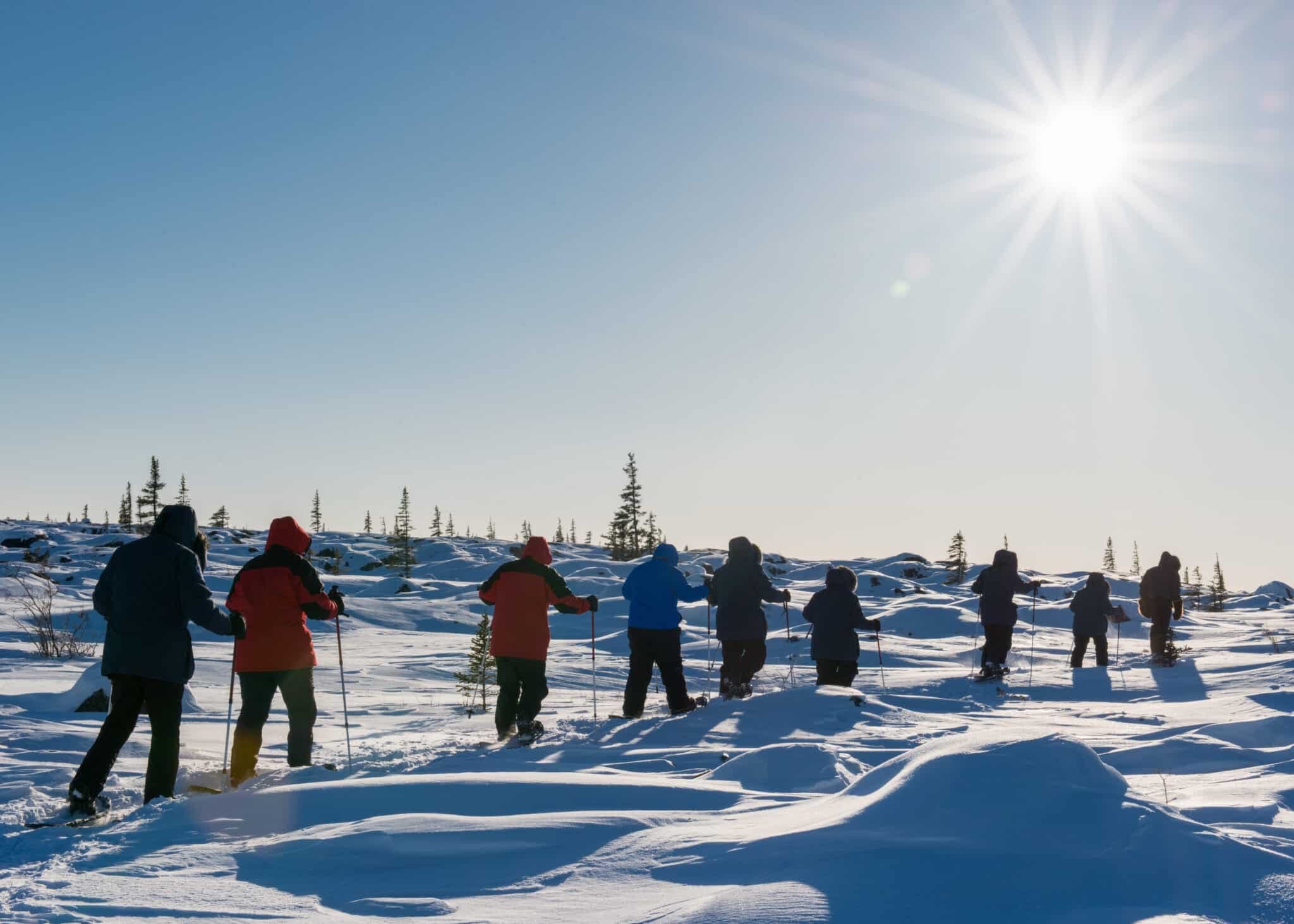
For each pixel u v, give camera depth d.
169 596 5.52
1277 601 41.97
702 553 55.09
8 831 4.65
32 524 64.62
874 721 8.55
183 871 3.76
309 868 3.71
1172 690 12.00
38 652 15.83
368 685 14.71
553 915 3.14
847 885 3.04
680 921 2.91
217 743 8.26
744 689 10.43
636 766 6.46
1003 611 13.47
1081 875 3.09
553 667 17.19
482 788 4.78
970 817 3.52
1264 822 4.16
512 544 68.62
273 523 7.00
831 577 11.35
